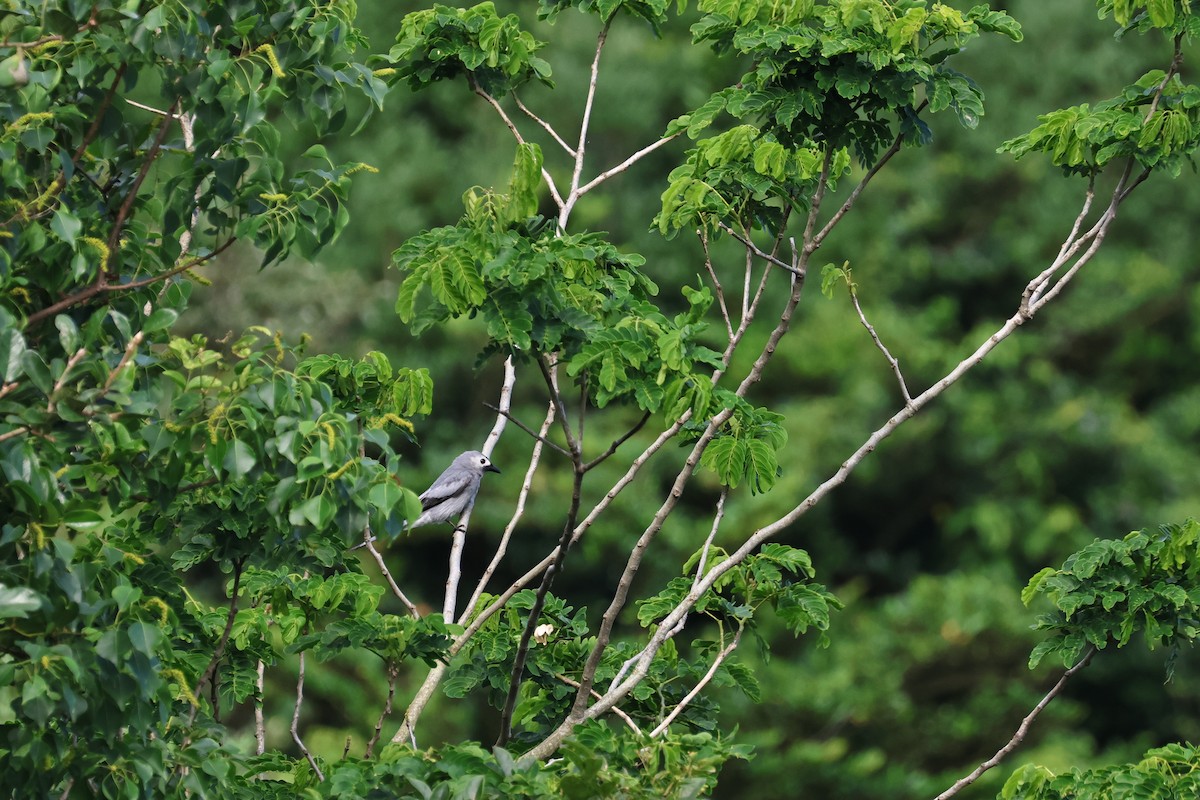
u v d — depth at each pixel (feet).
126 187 30.25
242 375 27.22
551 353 34.45
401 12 116.88
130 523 36.42
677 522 111.04
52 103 28.60
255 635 41.42
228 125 28.43
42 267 28.32
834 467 119.85
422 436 113.60
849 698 103.30
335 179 29.37
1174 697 120.37
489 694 43.55
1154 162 39.24
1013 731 107.14
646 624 42.47
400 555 118.62
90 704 26.17
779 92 37.40
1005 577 120.78
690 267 118.83
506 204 32.27
